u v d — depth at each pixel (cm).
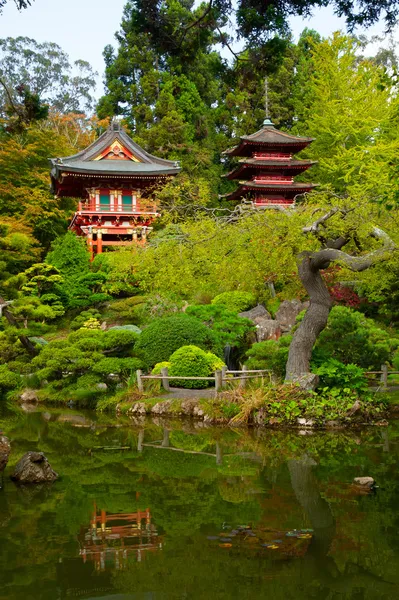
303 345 1259
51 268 2592
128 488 778
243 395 1313
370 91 2800
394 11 718
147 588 475
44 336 2450
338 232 1178
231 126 4572
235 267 1219
